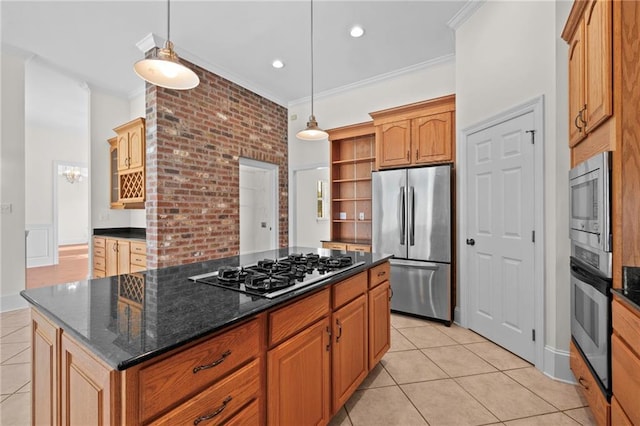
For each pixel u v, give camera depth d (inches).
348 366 67.7
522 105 91.8
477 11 109.6
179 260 133.1
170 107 130.9
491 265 105.9
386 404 72.1
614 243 53.8
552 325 83.8
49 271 220.8
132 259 154.5
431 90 146.3
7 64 136.1
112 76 162.9
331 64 148.6
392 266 134.3
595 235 58.5
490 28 104.2
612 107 53.9
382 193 138.3
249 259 87.3
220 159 153.3
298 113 195.9
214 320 38.9
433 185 125.0
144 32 122.4
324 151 184.9
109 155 184.7
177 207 133.0
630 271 52.7
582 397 74.2
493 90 103.1
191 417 34.8
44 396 44.7
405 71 152.6
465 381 81.7
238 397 41.1
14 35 124.8
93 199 179.3
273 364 46.7
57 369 41.2
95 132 178.5
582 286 67.2
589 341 63.1
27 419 66.5
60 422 40.5
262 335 45.8
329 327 61.3
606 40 54.2
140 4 105.7
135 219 193.8
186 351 34.6
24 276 141.6
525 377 83.4
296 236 200.7
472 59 112.6
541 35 86.7
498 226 102.8
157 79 71.0
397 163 140.4
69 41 129.1
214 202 149.6
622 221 53.1
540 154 86.7
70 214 328.5
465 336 111.0
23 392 76.4
